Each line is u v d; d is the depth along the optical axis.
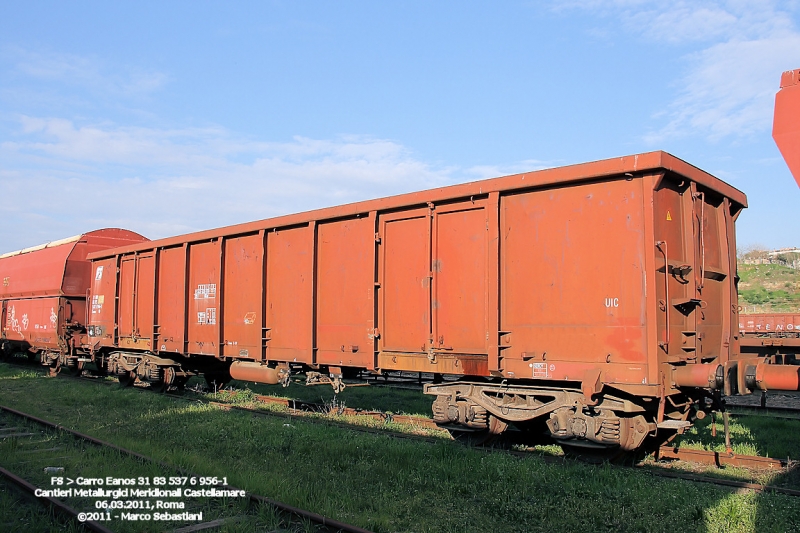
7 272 24.89
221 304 13.30
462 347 8.98
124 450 8.39
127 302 16.72
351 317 10.58
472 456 8.08
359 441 9.08
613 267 7.61
